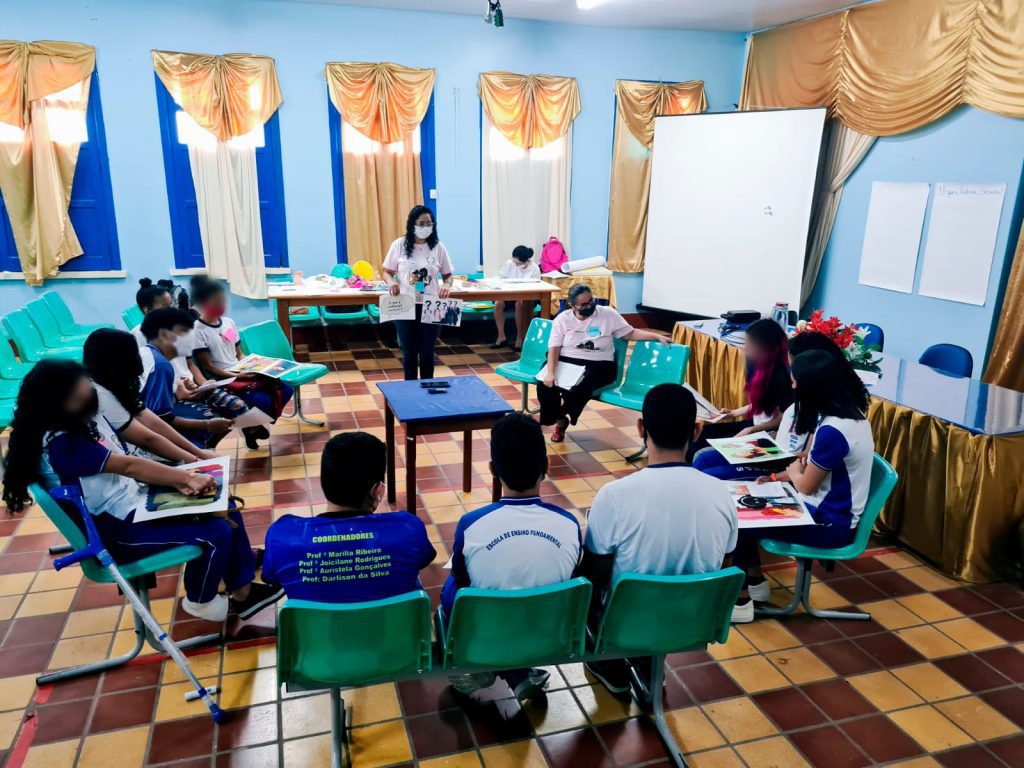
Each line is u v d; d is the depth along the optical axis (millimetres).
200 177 6797
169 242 6934
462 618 1767
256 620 2645
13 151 6242
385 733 2137
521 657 1861
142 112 6566
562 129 7629
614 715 2234
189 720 2176
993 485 2916
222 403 3682
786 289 6953
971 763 2062
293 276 7344
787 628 2699
